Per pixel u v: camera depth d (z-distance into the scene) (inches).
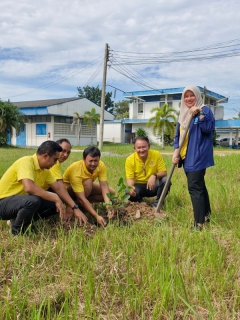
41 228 147.8
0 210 142.5
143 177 196.4
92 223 163.3
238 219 168.1
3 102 992.9
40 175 147.6
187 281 104.8
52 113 1140.5
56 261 119.0
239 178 285.6
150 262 111.9
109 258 120.6
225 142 1446.9
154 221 162.6
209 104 1464.1
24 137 1228.5
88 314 87.7
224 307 91.9
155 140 1385.3
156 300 93.2
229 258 121.3
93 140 1364.4
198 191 157.2
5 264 111.9
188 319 88.9
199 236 137.9
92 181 173.3
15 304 89.7
